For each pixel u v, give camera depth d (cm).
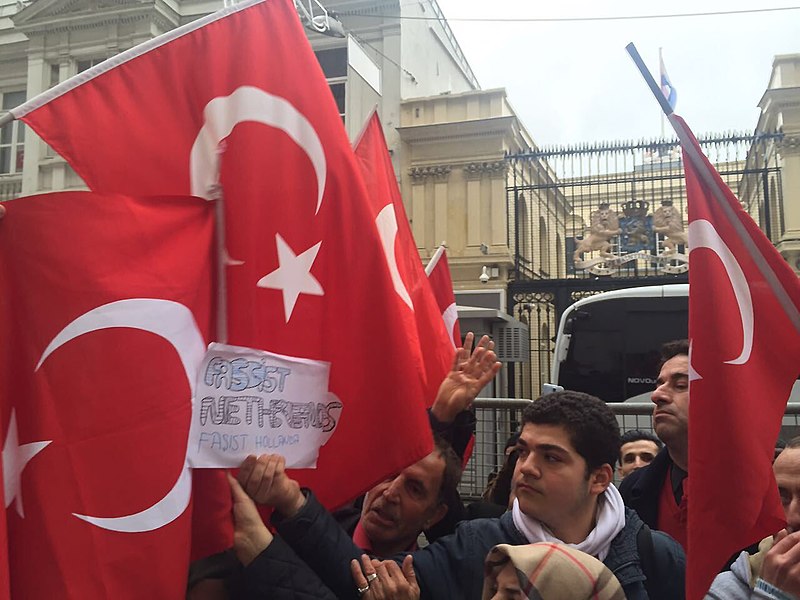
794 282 238
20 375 188
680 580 219
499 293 1327
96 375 189
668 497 314
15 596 179
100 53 1539
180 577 190
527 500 213
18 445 185
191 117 229
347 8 1557
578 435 212
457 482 262
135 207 202
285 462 220
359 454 228
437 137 1480
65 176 1509
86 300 190
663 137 1315
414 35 1648
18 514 182
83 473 184
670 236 1272
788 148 1305
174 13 1552
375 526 251
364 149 344
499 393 1099
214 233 220
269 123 237
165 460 192
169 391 196
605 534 210
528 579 166
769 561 187
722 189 246
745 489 212
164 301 200
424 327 357
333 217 240
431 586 211
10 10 1642
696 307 237
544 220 1845
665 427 300
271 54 243
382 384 229
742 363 227
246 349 216
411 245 368
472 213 1450
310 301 233
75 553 180
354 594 202
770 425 223
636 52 259
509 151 1495
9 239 192
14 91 1622
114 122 218
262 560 194
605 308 1022
